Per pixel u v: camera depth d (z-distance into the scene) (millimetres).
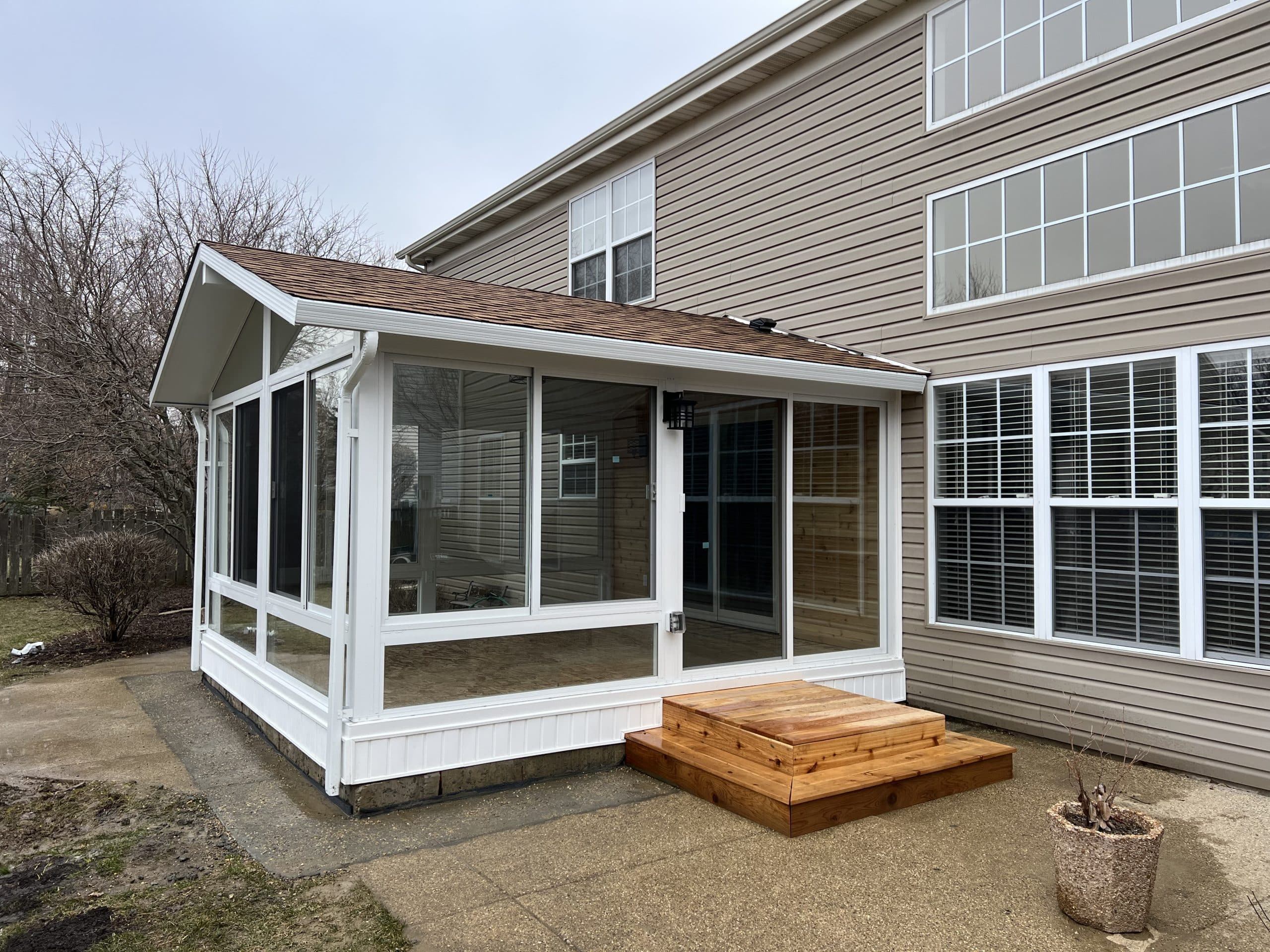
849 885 3584
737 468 5906
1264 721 4719
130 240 13039
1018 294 5949
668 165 9398
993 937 3156
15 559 12734
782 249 7980
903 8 6895
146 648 9172
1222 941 3135
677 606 5543
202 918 3266
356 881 3605
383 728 4426
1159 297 5168
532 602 4973
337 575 4426
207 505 7898
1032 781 4973
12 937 3127
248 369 6535
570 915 3297
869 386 6305
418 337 4336
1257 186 4777
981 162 6258
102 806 4504
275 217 15891
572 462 5172
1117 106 5434
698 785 4672
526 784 4875
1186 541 5031
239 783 4867
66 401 10781
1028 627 5879
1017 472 5941
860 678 6410
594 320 5801
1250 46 4820
